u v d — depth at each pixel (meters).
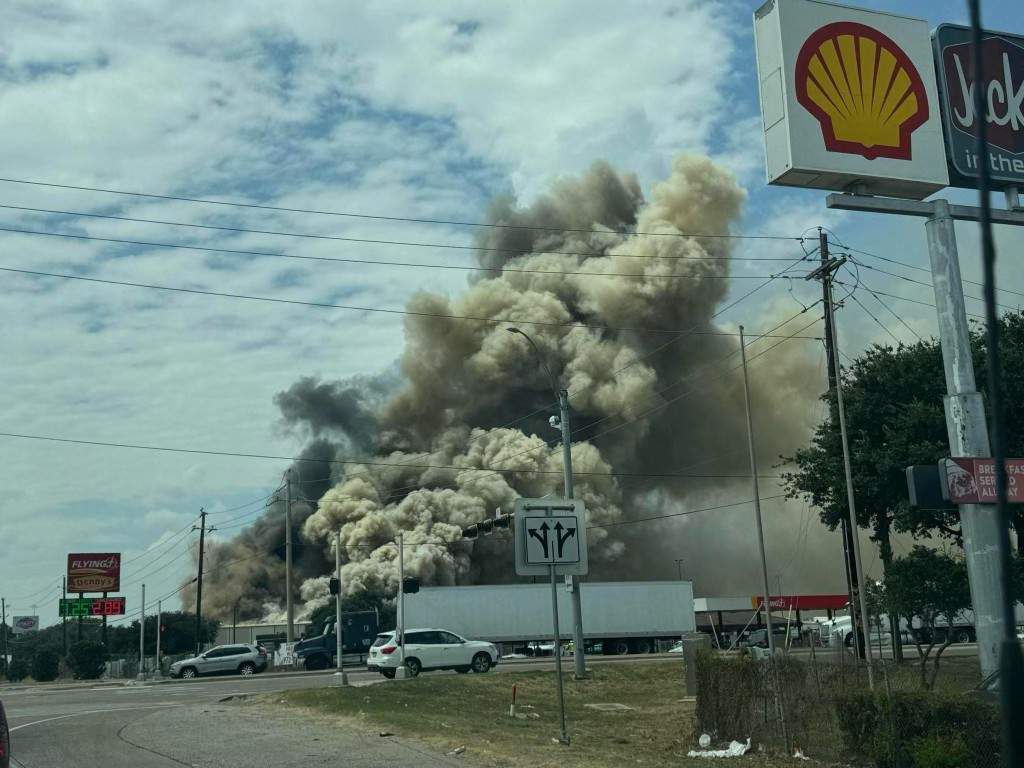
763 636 61.97
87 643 70.25
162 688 42.66
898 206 18.88
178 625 94.00
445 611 57.91
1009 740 4.29
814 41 19.09
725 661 19.22
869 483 35.06
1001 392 4.76
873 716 15.40
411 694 28.31
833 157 18.77
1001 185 20.08
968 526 16.94
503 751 16.48
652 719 25.27
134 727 22.36
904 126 19.39
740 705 18.66
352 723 21.22
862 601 24.41
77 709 29.50
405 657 39.84
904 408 35.69
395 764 15.27
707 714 19.58
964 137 19.84
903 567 20.95
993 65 20.30
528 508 17.06
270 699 28.38
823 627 64.81
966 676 21.84
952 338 18.14
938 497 17.05
